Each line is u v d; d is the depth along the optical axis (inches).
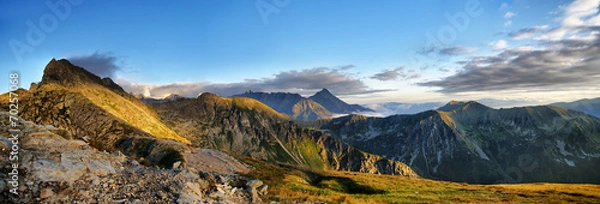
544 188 2170.3
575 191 1935.3
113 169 893.2
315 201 1176.8
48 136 976.9
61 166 733.3
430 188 2097.7
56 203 605.3
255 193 1044.5
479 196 1704.0
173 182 866.1
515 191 1934.1
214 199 870.4
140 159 1387.8
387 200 1430.9
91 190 696.4
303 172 2691.9
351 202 1273.4
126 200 682.2
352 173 3132.4
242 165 2442.2
